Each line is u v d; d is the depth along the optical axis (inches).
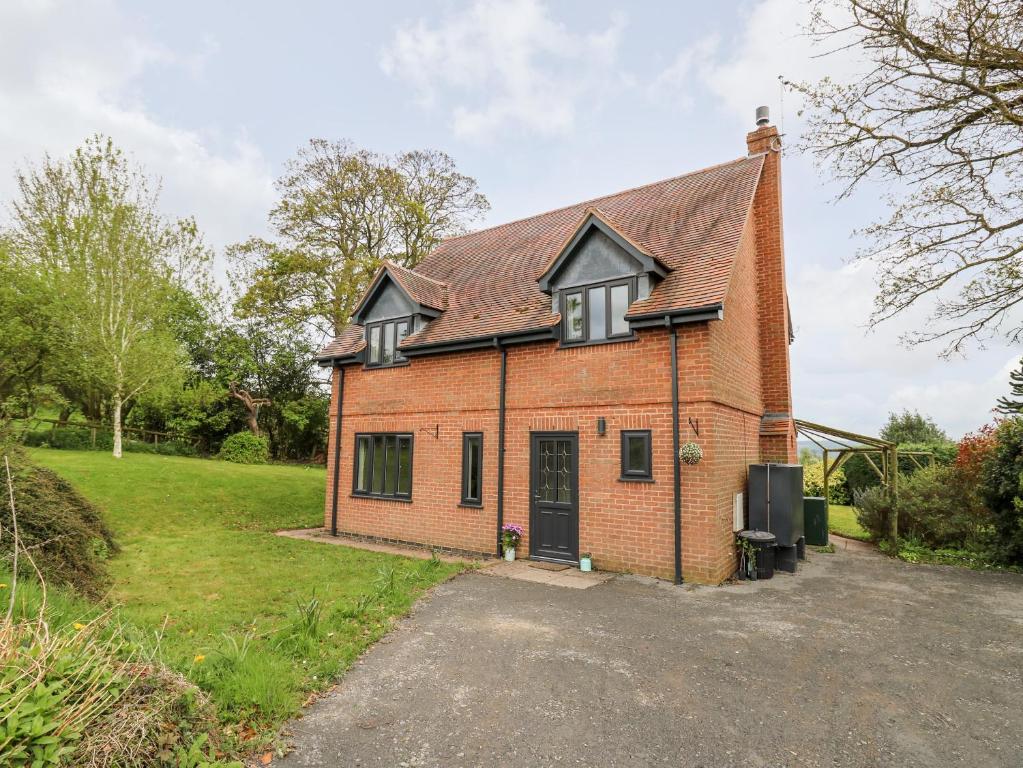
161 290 825.5
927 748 153.6
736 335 412.5
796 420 531.5
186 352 1071.0
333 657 208.5
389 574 336.8
